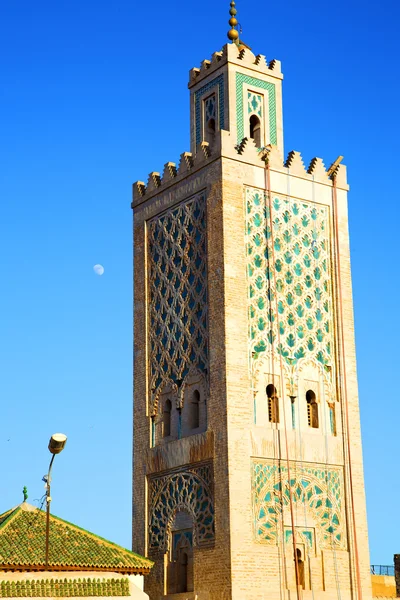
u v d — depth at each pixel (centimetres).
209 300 5038
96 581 4544
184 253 5269
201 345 5044
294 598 4753
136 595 4597
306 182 5403
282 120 5562
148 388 5319
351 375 5272
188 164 5341
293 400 5053
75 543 4691
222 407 4838
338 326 5303
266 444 4881
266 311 5069
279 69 5612
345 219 5500
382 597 5244
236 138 5341
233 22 5681
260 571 4697
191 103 5638
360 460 5169
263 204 5209
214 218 5103
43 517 4822
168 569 4962
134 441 5319
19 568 4400
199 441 4922
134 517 5216
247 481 4778
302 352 5147
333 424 5159
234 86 5406
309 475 4991
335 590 4903
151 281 5456
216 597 4662
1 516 4962
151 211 5544
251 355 4962
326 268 5366
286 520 4850
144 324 5422
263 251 5144
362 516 5088
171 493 5044
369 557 5053
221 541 4700
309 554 4884
